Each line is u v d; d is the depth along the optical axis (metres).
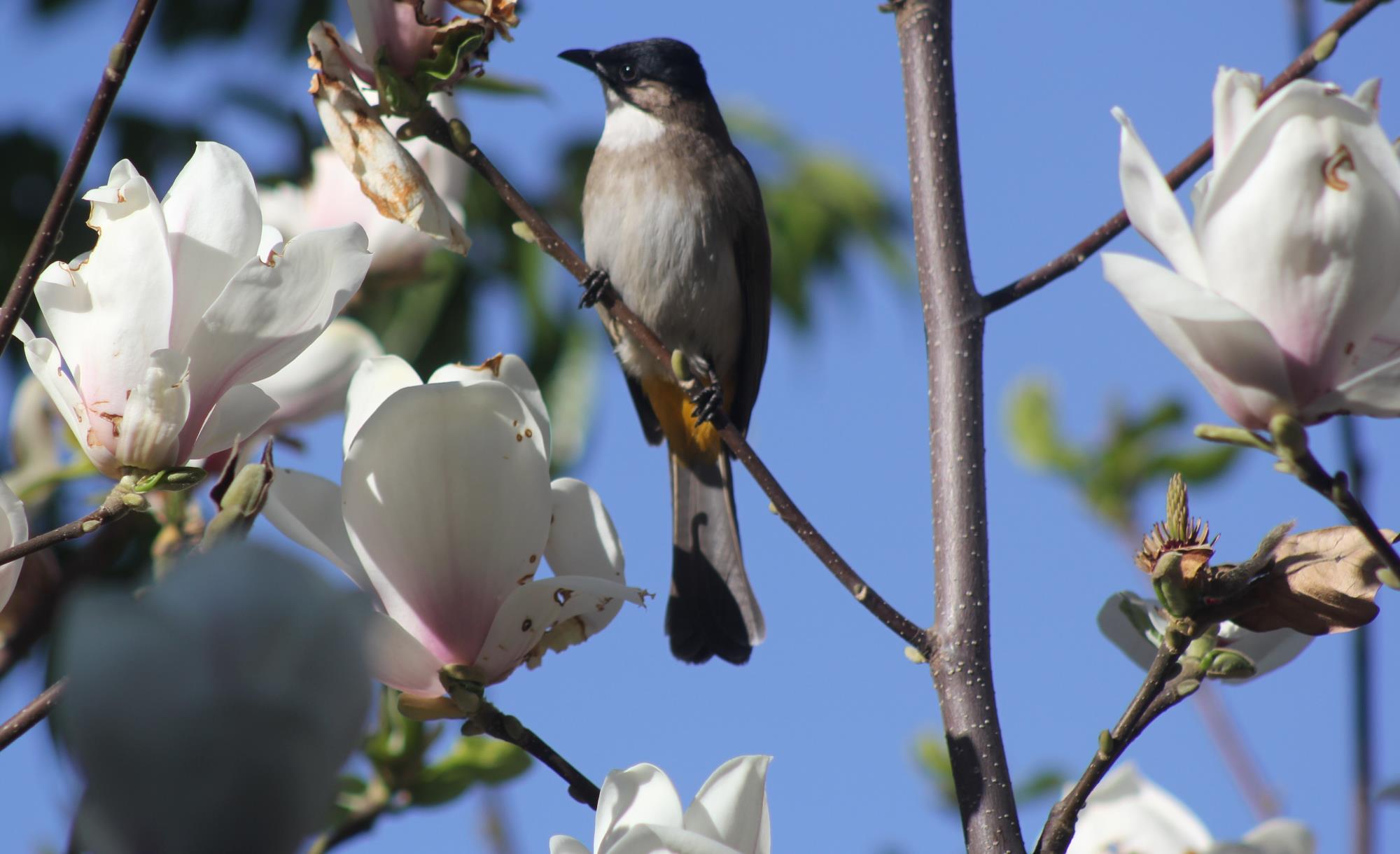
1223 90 2.92
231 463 2.82
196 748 1.19
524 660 3.75
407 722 4.86
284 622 1.22
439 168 6.29
